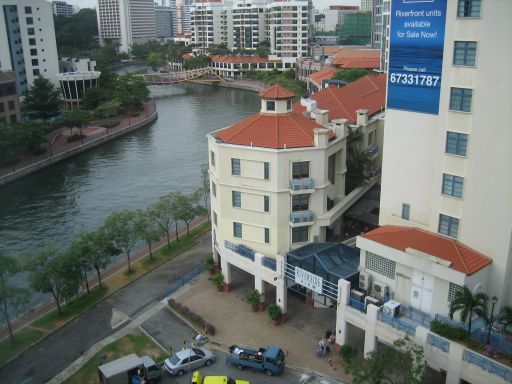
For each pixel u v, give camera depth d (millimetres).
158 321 51875
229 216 53781
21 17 171000
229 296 55344
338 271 45844
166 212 67500
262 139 51312
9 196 97250
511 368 32812
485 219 39031
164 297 56219
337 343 44750
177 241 70500
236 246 53250
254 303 51781
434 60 40844
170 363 43562
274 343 47000
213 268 60000
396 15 42469
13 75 143375
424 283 40188
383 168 46656
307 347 46250
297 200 51625
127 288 58875
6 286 48406
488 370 33906
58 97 156625
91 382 43188
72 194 97875
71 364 46031
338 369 43219
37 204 93000
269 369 42625
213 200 57406
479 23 36656
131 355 43719
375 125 67688
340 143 55750
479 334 35688
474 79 37625
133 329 50812
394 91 44188
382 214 47875
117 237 59906
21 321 53531
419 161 43812
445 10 39188
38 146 117688
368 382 40656
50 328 51438
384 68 156500
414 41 41750
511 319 38750
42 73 178250
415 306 41219
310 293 51844
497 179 37719
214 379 40031
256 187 51094
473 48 37469
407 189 45281
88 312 54250
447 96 39438
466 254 39500
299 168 50531
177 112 173375
